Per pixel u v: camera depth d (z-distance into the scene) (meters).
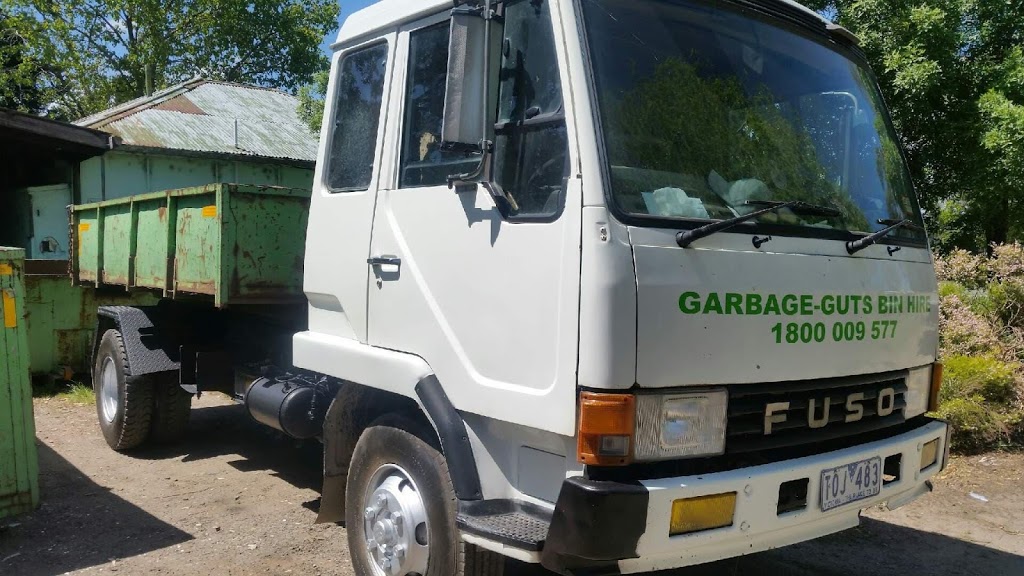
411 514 3.39
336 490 4.02
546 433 2.87
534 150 2.95
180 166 16.55
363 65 4.00
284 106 21.72
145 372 5.87
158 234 5.67
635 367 2.62
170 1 29.80
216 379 5.59
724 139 3.16
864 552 4.67
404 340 3.49
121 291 7.85
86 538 4.59
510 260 2.96
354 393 3.91
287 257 5.03
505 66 3.10
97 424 7.34
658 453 2.67
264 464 6.18
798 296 3.02
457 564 3.13
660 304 2.67
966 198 10.03
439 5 3.47
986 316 7.62
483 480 3.11
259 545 4.54
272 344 5.32
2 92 29.84
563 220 2.77
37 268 8.62
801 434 3.05
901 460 3.39
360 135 3.96
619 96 2.88
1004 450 6.57
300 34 32.75
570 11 2.89
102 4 29.66
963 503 5.52
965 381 6.59
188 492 5.47
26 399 4.85
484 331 3.07
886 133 3.99
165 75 31.00
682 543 2.63
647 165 2.86
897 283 3.50
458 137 2.91
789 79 3.51
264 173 17.81
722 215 2.95
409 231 3.49
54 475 5.78
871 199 3.66
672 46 3.11
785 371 2.97
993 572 4.41
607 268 2.62
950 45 9.17
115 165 15.62
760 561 4.50
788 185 3.29
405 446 3.41
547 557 2.71
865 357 3.29
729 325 2.82
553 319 2.78
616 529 2.54
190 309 6.14
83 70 30.05
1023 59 9.16
